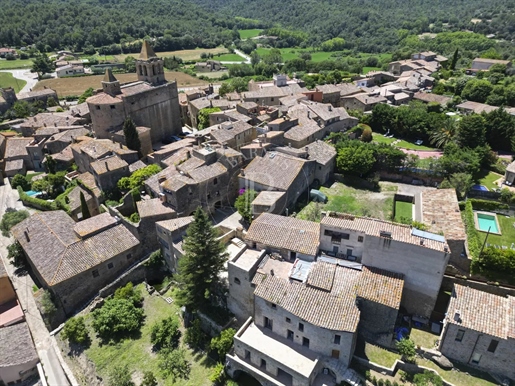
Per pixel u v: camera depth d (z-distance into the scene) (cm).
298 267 5219
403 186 8550
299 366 4616
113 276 6512
